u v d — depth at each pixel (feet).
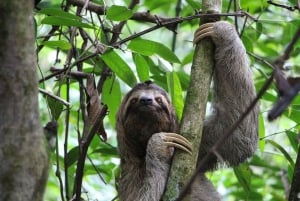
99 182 55.52
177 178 33.09
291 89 17.53
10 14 20.83
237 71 40.19
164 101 40.40
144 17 45.42
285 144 61.05
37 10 42.37
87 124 41.57
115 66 40.19
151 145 38.34
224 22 39.17
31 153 21.65
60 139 57.72
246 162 45.44
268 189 61.11
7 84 21.18
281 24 58.34
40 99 55.52
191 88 34.58
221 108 41.37
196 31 38.32
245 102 40.78
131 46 39.58
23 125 21.48
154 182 37.52
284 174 54.13
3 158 21.38
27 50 21.29
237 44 39.93
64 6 46.80
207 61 36.45
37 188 21.97
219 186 64.54
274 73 18.51
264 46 59.11
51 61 65.51
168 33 74.54
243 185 45.85
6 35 20.89
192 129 33.65
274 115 17.40
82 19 40.96
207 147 41.83
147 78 42.04
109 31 43.37
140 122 39.78
